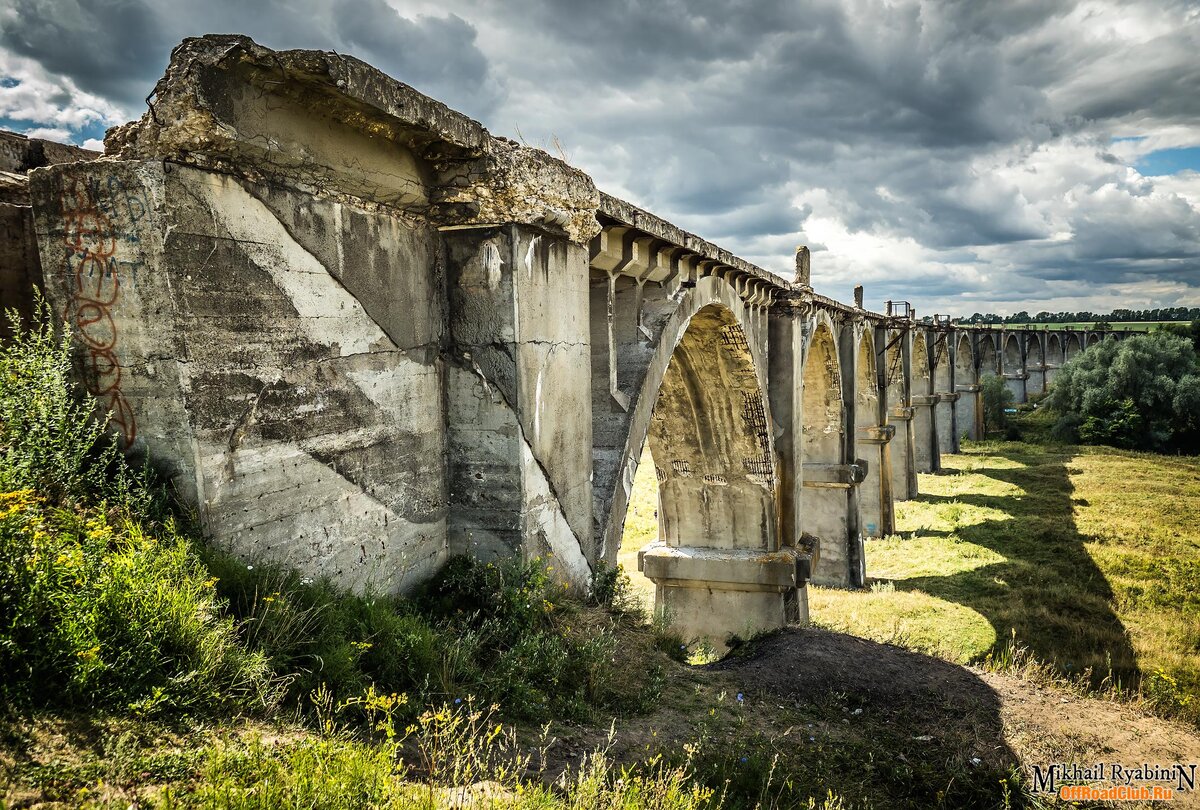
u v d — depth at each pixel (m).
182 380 3.38
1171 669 11.46
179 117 3.32
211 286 3.52
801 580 12.63
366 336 4.54
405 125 4.36
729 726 5.54
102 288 3.47
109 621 2.83
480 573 5.20
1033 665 8.54
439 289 5.29
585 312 6.27
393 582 4.80
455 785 3.20
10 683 2.52
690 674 6.43
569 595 5.98
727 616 12.94
